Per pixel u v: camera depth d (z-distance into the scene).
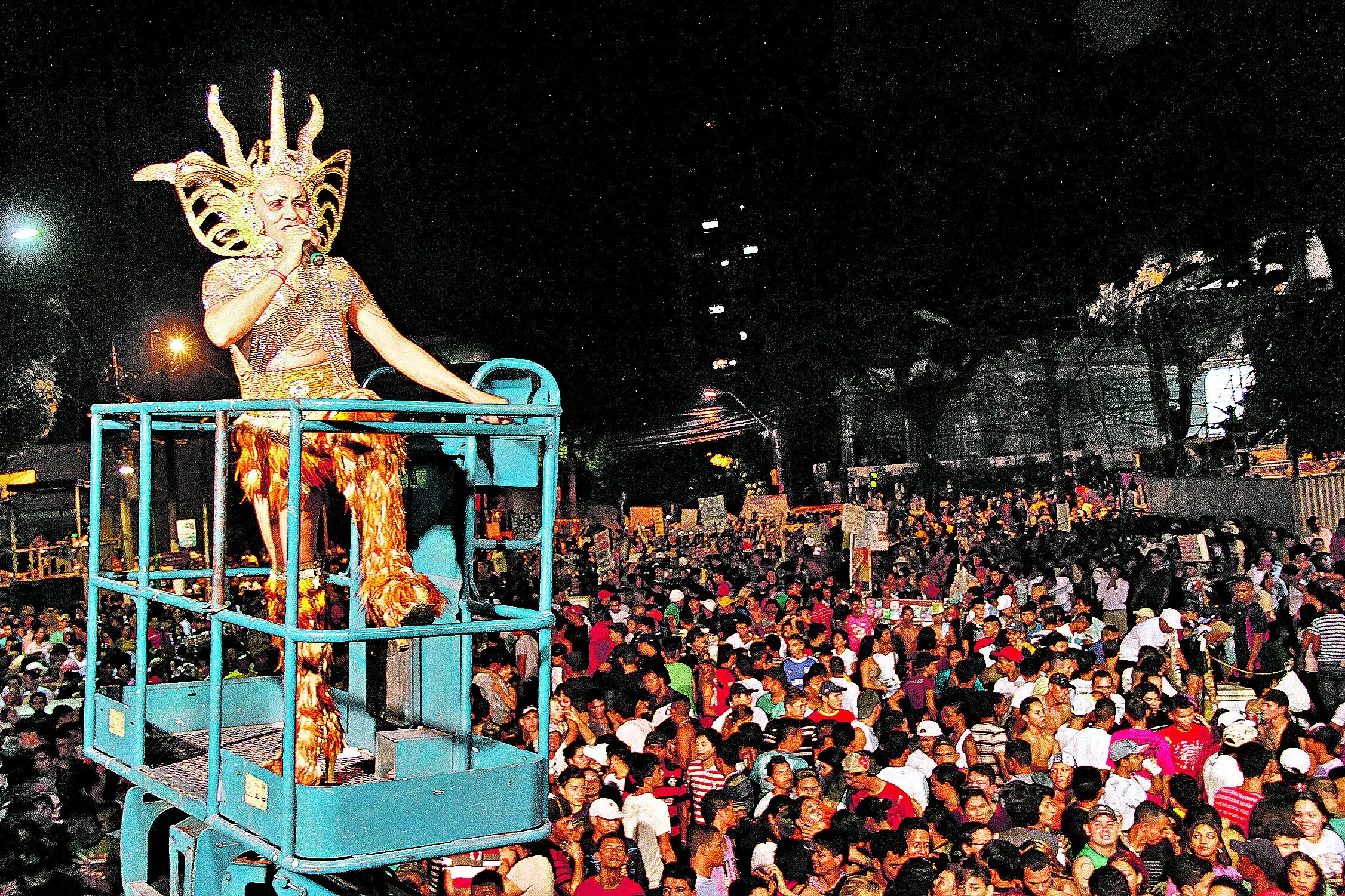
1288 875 6.19
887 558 25.41
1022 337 45.03
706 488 56.62
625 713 9.98
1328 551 21.41
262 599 12.77
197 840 5.00
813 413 53.56
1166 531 24.20
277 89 5.28
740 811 7.75
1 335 28.20
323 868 3.94
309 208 5.15
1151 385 37.09
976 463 46.44
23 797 8.02
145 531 5.32
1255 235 35.06
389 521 4.66
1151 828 6.83
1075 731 8.84
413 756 4.96
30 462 29.62
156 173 5.16
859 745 8.77
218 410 4.53
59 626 17.36
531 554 26.23
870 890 6.02
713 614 15.96
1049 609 13.76
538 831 4.36
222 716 5.39
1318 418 31.70
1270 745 8.93
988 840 6.75
